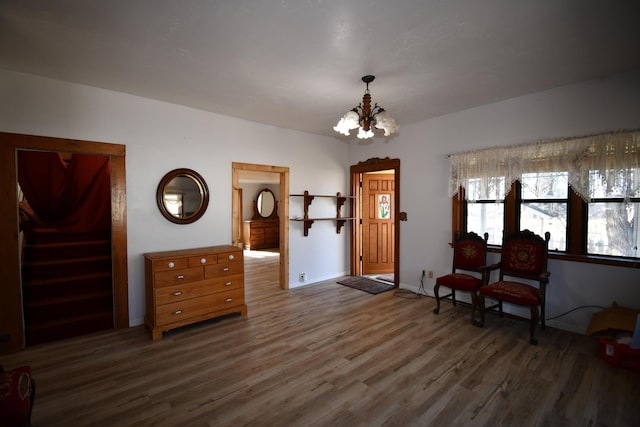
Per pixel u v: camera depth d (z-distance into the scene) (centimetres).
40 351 270
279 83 293
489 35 210
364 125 257
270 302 405
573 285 305
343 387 216
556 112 309
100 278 362
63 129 289
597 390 210
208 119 380
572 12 182
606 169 278
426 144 427
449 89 312
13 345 269
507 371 235
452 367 242
